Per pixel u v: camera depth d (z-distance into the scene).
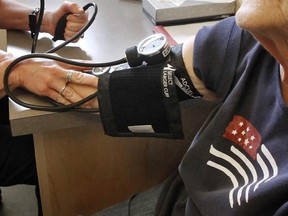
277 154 0.59
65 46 0.86
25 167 1.03
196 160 0.70
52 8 1.00
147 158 0.93
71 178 0.90
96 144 0.87
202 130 0.71
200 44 0.70
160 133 0.74
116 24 0.95
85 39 0.89
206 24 0.94
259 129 0.62
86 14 0.91
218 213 0.65
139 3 1.05
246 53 0.65
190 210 0.72
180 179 0.81
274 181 0.57
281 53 0.56
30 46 0.87
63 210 0.96
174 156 0.94
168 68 0.72
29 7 0.93
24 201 1.49
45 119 0.72
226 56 0.67
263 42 0.57
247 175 0.63
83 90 0.73
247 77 0.64
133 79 0.71
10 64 0.73
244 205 0.61
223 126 0.66
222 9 0.95
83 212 0.97
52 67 0.74
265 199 0.58
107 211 0.87
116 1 1.06
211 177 0.68
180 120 0.72
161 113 0.72
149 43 0.75
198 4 0.93
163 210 0.79
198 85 0.72
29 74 0.73
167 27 0.93
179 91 0.73
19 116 0.71
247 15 0.53
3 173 1.03
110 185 0.95
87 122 0.74
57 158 0.86
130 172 0.95
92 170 0.91
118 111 0.72
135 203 0.87
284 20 0.51
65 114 0.72
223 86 0.69
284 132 0.58
